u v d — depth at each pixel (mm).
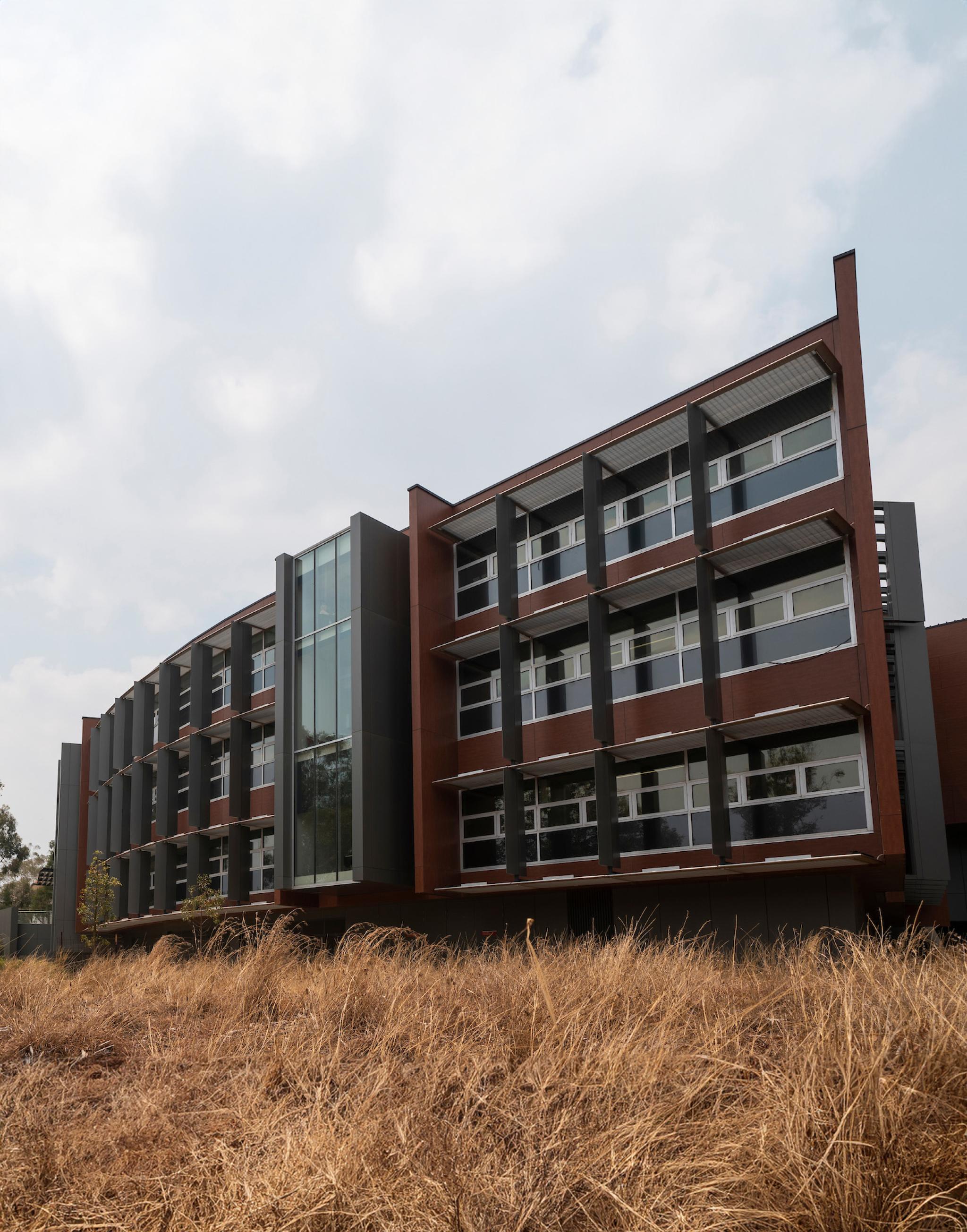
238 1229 2949
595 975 7074
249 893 30984
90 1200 3432
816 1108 3232
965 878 27016
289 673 26922
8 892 71188
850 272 18219
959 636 26891
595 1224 2885
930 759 21719
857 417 17609
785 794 18156
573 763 21453
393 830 24188
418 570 24797
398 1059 5059
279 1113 4121
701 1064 4473
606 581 21688
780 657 18469
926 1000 4254
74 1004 8508
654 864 19875
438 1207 2918
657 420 20359
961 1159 2910
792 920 18594
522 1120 3699
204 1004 8445
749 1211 2754
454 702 25000
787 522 18672
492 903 23656
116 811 41094
